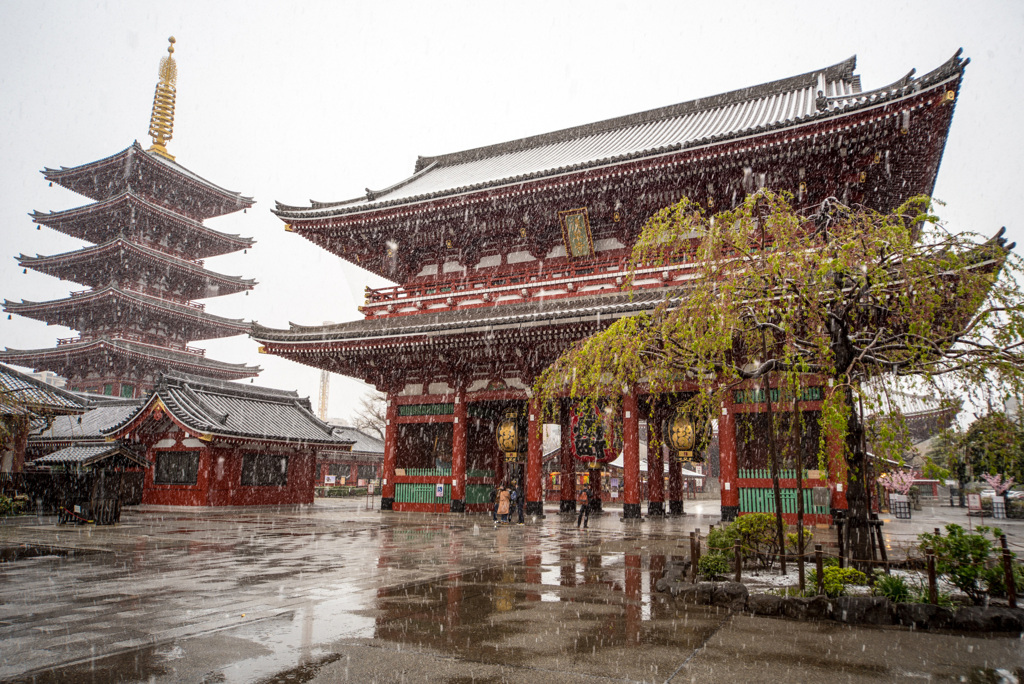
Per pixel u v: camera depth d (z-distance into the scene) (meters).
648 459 35.72
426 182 43.91
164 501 34.66
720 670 6.80
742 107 38.72
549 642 7.82
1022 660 7.28
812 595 9.98
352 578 12.42
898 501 35.09
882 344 11.30
